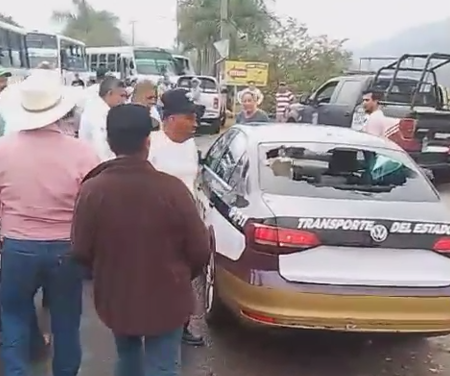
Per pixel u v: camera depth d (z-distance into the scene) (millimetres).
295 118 14305
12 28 19875
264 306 4270
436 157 10961
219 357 4820
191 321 4922
